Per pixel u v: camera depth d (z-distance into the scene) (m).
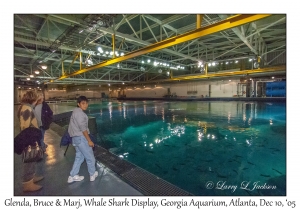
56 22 7.64
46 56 12.30
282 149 5.38
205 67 16.70
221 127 8.40
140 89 31.59
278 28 10.16
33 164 2.16
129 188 2.20
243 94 18.95
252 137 6.66
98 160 3.06
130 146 6.11
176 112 13.93
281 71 12.82
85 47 10.17
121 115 13.39
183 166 4.36
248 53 15.33
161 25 8.35
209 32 5.01
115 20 8.11
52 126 5.80
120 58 8.66
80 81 23.36
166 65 17.27
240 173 3.91
